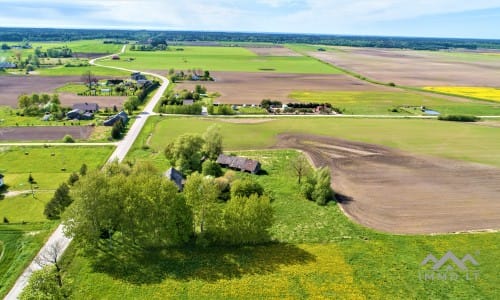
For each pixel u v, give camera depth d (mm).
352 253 51031
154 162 82625
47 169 77938
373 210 63812
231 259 48844
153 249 50562
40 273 39094
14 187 68938
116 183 50438
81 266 46656
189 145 78625
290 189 71938
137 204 49031
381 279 45625
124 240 52375
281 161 86125
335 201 66750
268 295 42219
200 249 50844
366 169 82000
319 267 47562
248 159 80750
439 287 44469
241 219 50656
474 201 67562
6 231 53875
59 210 58875
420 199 68000
